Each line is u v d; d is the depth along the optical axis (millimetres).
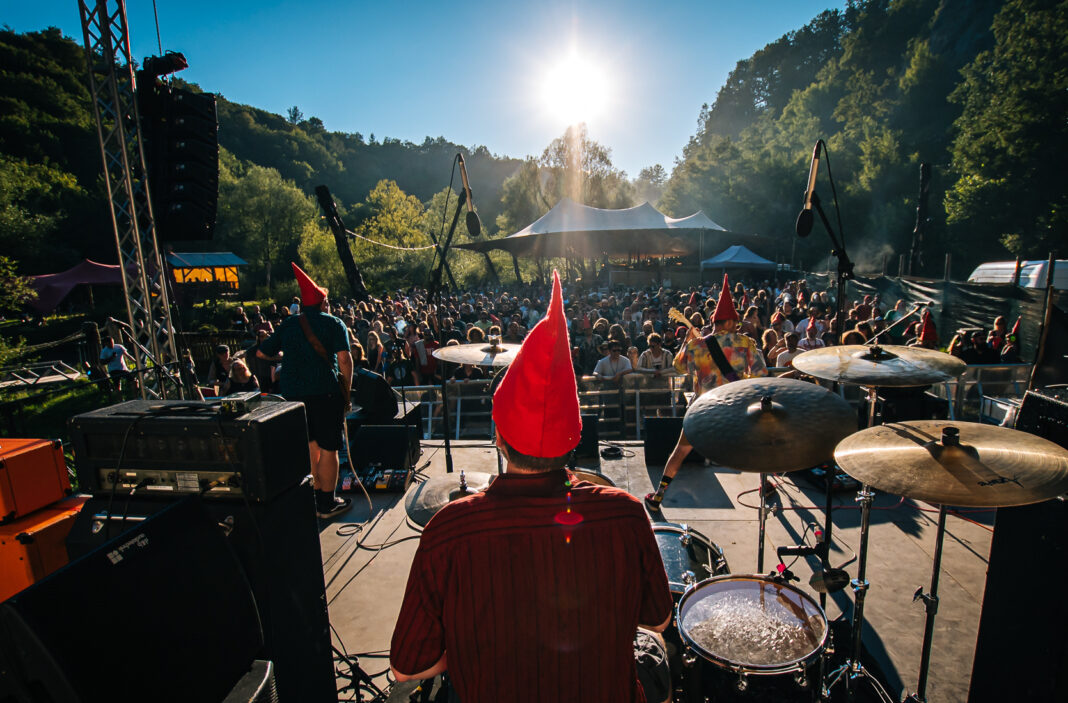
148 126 6746
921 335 6805
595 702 1219
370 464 5105
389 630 3133
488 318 14219
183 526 1711
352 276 17656
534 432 1210
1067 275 17141
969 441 2033
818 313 10367
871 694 2562
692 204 49562
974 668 2301
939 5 68000
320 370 4133
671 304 18219
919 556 3717
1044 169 30031
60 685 1226
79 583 1365
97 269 33250
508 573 1175
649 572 1277
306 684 2203
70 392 12633
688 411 2680
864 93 61938
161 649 1475
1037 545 1985
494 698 1204
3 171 42844
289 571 2102
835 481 4566
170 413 2072
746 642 2168
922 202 19828
